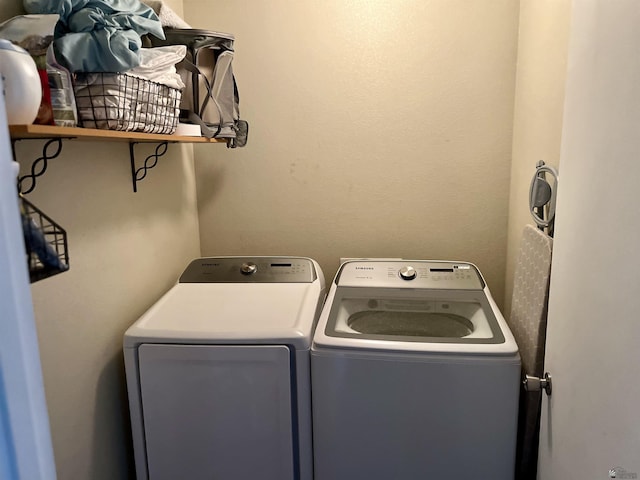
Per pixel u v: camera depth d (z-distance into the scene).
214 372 1.44
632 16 0.75
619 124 0.79
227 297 1.72
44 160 1.10
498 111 2.02
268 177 2.20
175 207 2.00
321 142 2.13
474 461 1.42
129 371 1.46
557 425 1.12
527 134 1.80
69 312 1.29
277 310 1.59
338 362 1.42
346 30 2.04
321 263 2.24
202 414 1.47
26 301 0.54
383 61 2.04
